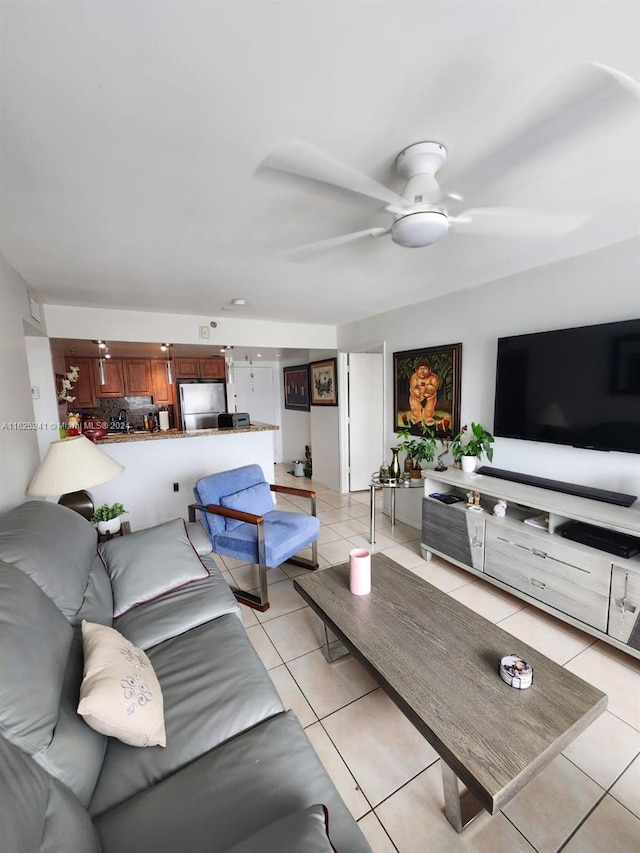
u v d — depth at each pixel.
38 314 2.92
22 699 0.83
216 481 2.74
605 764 1.39
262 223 1.71
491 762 1.00
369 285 2.85
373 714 1.62
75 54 0.82
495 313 2.78
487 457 2.78
